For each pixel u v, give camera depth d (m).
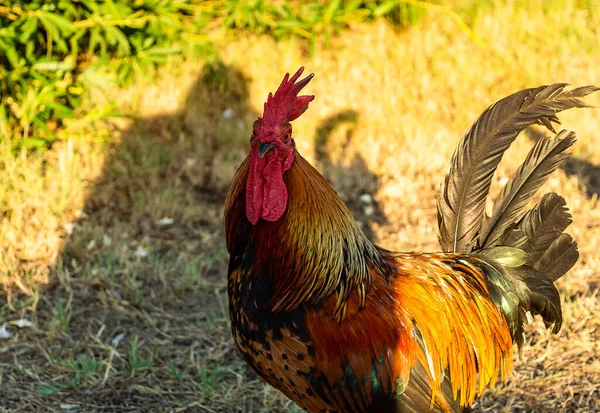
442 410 4.33
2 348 5.80
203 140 8.77
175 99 9.12
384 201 8.11
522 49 10.41
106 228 7.38
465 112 9.35
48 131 7.99
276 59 9.88
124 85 9.05
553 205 4.71
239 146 8.74
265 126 3.72
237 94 9.45
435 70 10.02
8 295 6.28
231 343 6.04
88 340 5.95
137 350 5.89
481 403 5.43
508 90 9.76
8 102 8.13
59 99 8.48
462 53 10.23
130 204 7.77
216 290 6.62
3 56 8.09
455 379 4.36
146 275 6.76
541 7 11.21
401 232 7.48
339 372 3.96
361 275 4.04
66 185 7.58
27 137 7.96
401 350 4.09
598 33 10.91
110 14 8.12
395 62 10.12
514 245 4.73
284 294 3.88
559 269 4.74
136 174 8.11
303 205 3.82
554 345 5.97
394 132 9.18
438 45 10.42
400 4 10.04
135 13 8.41
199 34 9.35
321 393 4.03
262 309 3.92
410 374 4.14
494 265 4.60
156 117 8.90
